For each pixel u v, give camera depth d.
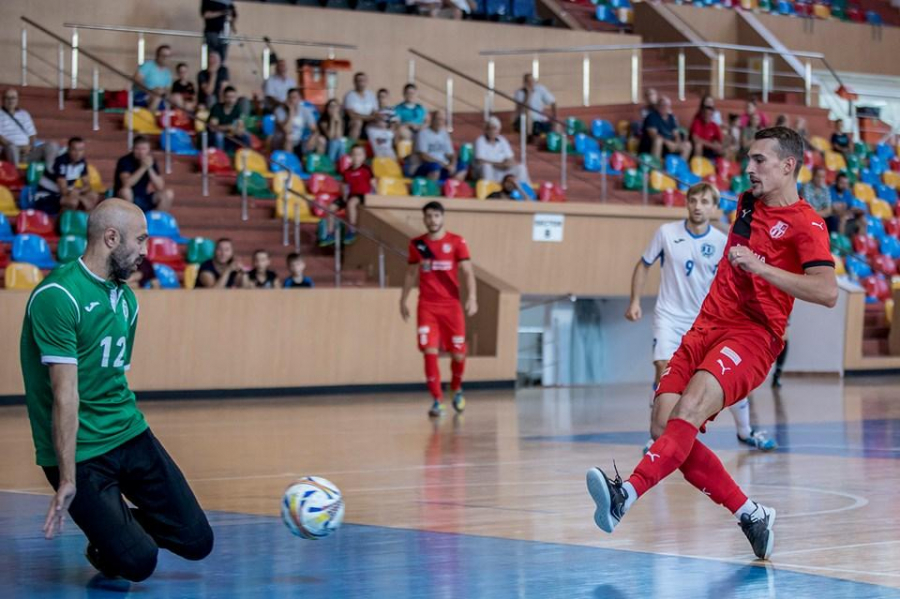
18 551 6.01
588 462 9.62
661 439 5.48
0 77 22.91
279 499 7.67
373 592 5.07
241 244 19.27
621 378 22.50
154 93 19.83
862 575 5.35
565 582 5.23
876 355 23.31
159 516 5.33
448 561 5.70
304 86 24.50
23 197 18.50
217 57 21.95
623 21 31.19
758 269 5.41
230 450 10.48
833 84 32.94
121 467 5.24
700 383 5.55
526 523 6.75
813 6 34.78
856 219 25.64
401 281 19.05
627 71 28.97
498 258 20.44
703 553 5.88
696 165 25.02
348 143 22.31
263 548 6.04
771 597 4.93
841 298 21.80
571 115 27.12
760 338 5.65
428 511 7.17
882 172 29.45
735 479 8.57
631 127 25.89
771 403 15.91
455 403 14.76
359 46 26.23
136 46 24.06
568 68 28.52
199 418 13.71
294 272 17.67
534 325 21.94
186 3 24.50
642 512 7.13
